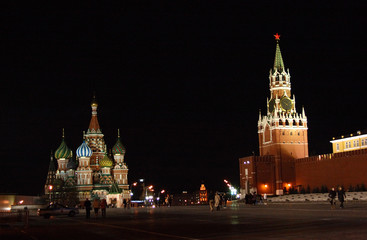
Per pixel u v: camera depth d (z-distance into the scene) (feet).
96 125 595.47
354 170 364.17
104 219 171.22
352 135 445.78
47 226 142.61
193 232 98.07
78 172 536.01
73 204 519.60
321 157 412.36
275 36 519.60
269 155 472.03
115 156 590.55
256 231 92.89
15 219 188.75
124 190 579.07
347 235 77.51
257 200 303.07
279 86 488.02
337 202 246.06
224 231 96.53
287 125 474.08
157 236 92.58
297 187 444.14
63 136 593.01
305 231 87.35
